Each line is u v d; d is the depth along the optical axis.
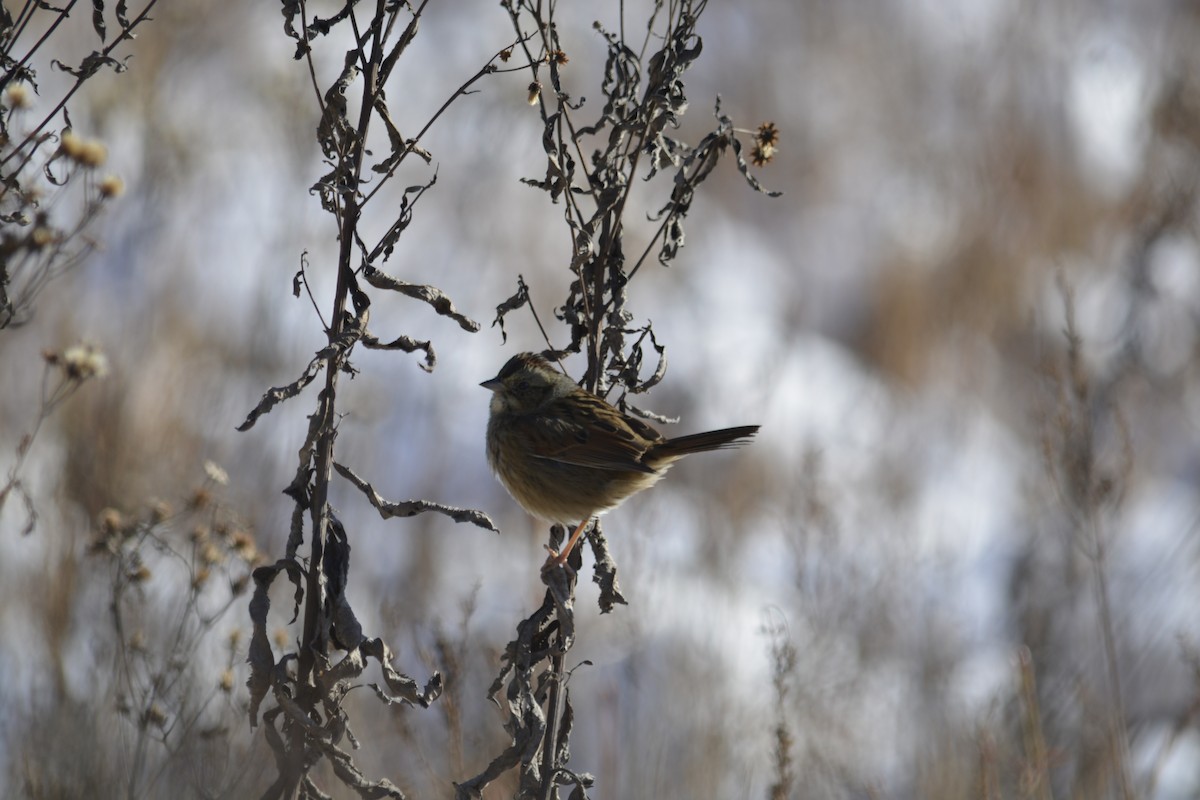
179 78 14.88
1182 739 11.00
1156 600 12.79
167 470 9.96
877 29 23.25
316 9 16.88
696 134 20.50
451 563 11.46
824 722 9.89
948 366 18.30
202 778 6.00
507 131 16.91
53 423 10.62
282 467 10.92
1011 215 20.56
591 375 6.32
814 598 11.09
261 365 11.75
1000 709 10.73
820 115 21.88
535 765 6.03
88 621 7.93
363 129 5.52
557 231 16.58
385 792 5.57
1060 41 23.98
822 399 16.36
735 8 22.91
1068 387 15.04
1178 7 25.59
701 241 19.38
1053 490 13.26
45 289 11.91
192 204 13.65
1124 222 20.61
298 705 5.57
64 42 14.90
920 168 21.58
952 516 14.49
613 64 6.22
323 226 14.22
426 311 14.86
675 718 9.49
